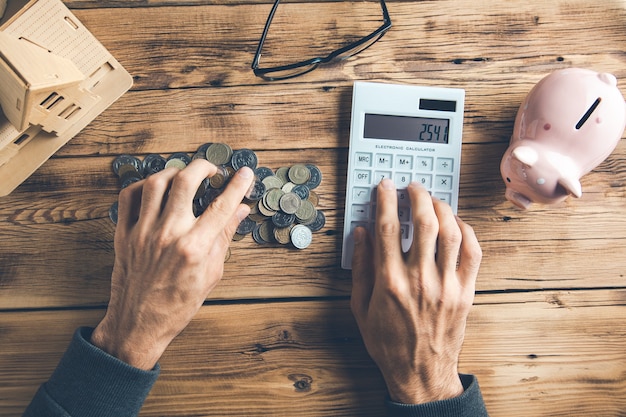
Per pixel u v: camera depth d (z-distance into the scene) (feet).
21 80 1.80
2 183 2.40
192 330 2.48
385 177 2.40
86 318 2.48
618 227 2.54
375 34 2.43
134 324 2.14
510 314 2.53
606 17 2.55
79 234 2.49
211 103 2.50
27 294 2.48
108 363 2.06
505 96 2.54
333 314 2.50
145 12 2.50
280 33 2.53
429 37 2.53
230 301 2.49
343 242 2.41
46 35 2.11
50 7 2.03
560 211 2.53
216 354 2.48
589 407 2.53
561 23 2.55
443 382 2.28
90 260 2.49
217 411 2.49
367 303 2.35
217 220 2.15
